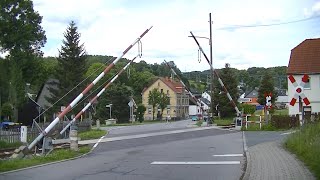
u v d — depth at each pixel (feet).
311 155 41.73
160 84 412.36
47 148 68.54
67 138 101.76
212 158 52.08
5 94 177.78
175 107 405.80
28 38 184.34
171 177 38.47
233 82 216.74
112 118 274.16
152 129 129.80
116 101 282.15
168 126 157.28
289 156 48.16
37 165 50.14
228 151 59.36
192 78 467.11
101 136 102.83
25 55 183.32
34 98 281.33
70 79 202.39
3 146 87.10
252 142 69.87
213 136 89.92
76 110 180.45
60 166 48.75
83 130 134.10
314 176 35.04
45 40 195.31
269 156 48.83
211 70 149.69
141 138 90.17
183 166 45.75
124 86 288.71
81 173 42.24
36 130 95.61
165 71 484.33
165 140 83.56
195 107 447.01
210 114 151.64
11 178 39.88
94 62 325.42
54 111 200.64
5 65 180.34
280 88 434.30
